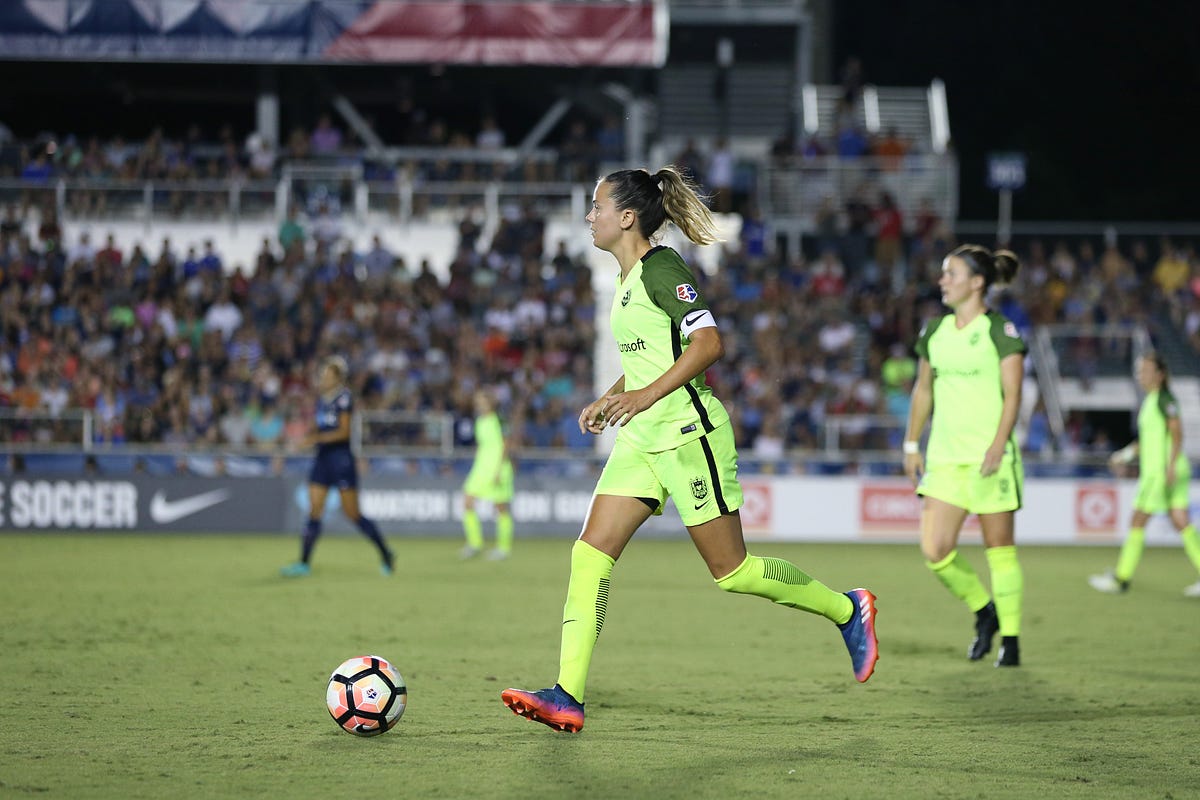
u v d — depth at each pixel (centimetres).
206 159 10256
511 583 5003
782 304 9212
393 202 9906
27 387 8044
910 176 10488
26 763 1900
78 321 8731
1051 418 8794
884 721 2297
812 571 5769
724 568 2094
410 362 8525
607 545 2086
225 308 8788
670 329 2041
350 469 5194
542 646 3284
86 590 4572
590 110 11275
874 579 5391
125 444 7700
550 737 2116
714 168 10431
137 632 3472
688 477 2042
